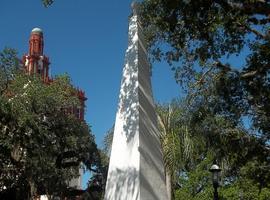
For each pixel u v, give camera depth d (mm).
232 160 22938
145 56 11867
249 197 28969
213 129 21078
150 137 10836
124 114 10562
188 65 17906
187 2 12977
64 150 32438
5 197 28469
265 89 16469
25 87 29344
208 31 14234
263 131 19578
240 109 18828
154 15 14852
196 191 29234
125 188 9820
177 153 18672
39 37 78625
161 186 10648
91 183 33844
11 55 29672
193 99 19344
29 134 27969
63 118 31516
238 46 16172
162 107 19000
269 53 14398
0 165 27547
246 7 12172
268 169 20391
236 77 17766
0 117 26984
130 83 10867
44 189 29469
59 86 31609
